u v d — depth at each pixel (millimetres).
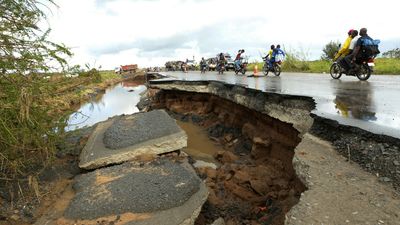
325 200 3652
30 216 5492
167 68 57750
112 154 7492
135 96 29734
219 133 13773
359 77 13727
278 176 7938
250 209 6465
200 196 5684
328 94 8945
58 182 6754
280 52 19172
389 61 23625
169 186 5785
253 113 11070
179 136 8148
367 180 4004
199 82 17203
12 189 6141
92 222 4969
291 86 11617
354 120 5613
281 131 8977
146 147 7770
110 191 5688
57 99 6375
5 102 5027
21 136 5387
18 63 5246
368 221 3221
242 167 8469
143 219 5000
